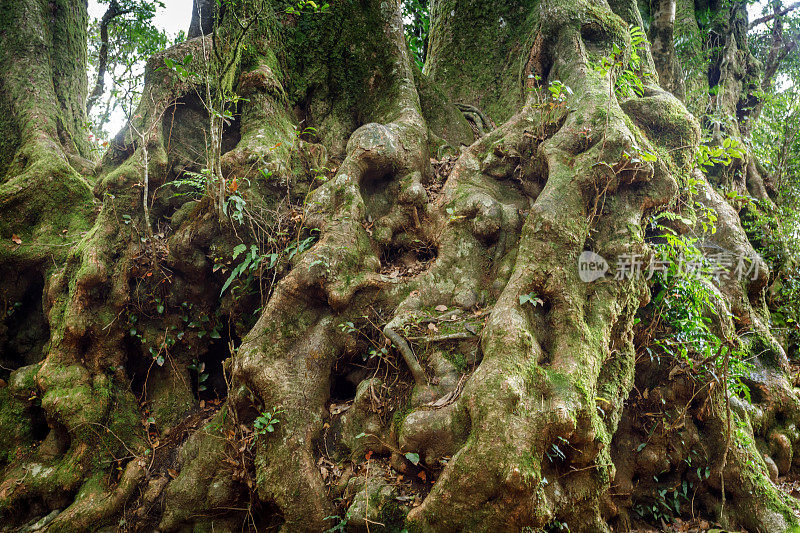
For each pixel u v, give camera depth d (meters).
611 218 5.07
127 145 6.55
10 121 7.48
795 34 12.49
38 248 6.33
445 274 5.36
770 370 6.57
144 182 6.01
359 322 5.22
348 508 4.44
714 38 12.02
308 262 5.18
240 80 6.60
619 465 5.06
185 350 5.95
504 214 5.41
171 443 5.48
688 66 10.83
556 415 4.04
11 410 5.66
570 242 4.81
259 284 5.77
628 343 5.02
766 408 6.28
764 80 11.97
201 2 7.27
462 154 6.17
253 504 4.80
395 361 4.98
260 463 4.70
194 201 6.20
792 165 10.04
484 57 8.23
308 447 4.74
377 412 4.87
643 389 5.33
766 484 5.12
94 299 5.73
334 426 4.97
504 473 3.83
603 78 5.79
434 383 4.70
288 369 4.96
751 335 6.67
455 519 3.96
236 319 5.90
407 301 5.18
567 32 6.36
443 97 7.52
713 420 5.21
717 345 5.39
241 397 5.02
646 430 5.16
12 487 5.18
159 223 6.25
